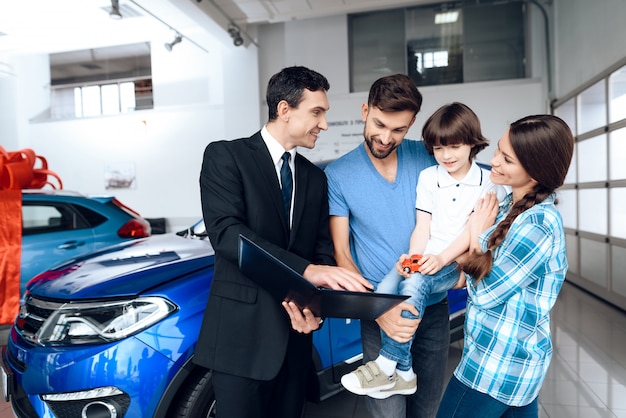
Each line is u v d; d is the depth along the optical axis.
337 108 7.38
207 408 1.58
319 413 2.32
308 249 1.33
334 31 7.37
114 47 8.38
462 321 2.51
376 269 1.42
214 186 1.22
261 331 1.21
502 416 1.16
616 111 4.52
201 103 8.01
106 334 1.53
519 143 1.01
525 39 6.95
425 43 7.26
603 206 4.84
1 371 1.85
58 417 1.51
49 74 8.63
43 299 1.73
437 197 1.33
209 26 6.51
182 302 1.59
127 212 3.97
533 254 0.99
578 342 3.46
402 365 1.30
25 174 3.67
